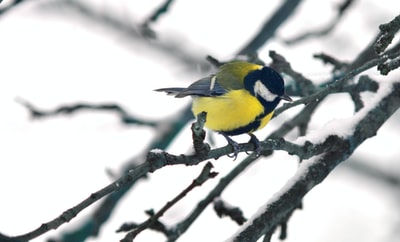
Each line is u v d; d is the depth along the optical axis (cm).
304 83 1064
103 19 1891
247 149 846
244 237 839
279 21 1357
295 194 882
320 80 1123
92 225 1210
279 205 869
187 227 957
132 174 705
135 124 1270
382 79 1014
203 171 803
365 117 960
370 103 980
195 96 1009
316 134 916
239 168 994
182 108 1288
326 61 1134
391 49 1104
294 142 888
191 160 739
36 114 1235
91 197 686
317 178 900
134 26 1889
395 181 1560
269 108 985
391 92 986
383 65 738
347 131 939
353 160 1580
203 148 743
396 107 977
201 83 1000
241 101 970
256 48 1356
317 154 900
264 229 851
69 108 1238
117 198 1200
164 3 1225
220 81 989
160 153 723
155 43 1866
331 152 920
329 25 1318
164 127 1266
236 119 975
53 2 1880
